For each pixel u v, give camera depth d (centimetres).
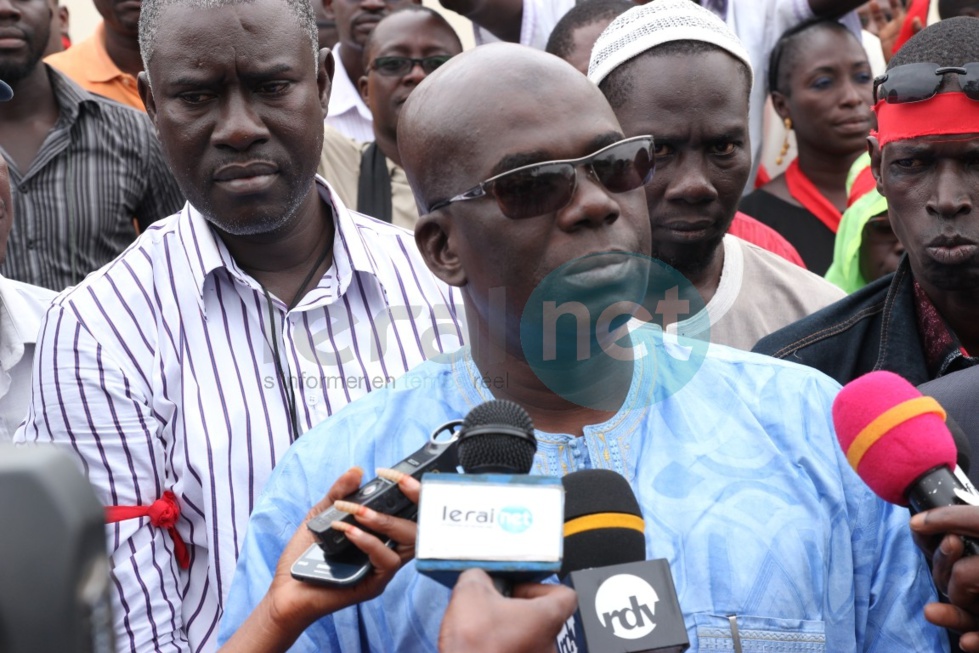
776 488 197
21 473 86
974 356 296
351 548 168
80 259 447
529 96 193
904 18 615
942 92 278
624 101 315
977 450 222
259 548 201
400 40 480
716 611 186
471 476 155
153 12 297
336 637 197
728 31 324
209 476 279
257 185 290
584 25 429
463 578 150
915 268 289
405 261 315
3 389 349
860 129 511
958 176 280
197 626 280
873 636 202
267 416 288
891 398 184
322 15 611
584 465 200
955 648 209
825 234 510
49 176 446
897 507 205
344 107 561
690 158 312
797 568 190
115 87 549
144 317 290
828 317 308
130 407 283
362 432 207
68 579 86
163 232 303
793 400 208
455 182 196
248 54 288
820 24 519
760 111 530
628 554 167
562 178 187
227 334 294
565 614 151
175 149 293
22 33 444
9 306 350
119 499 279
